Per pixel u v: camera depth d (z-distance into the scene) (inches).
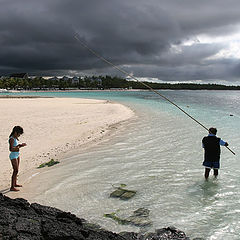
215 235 182.2
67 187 276.7
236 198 241.9
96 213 218.2
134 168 336.2
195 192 257.1
